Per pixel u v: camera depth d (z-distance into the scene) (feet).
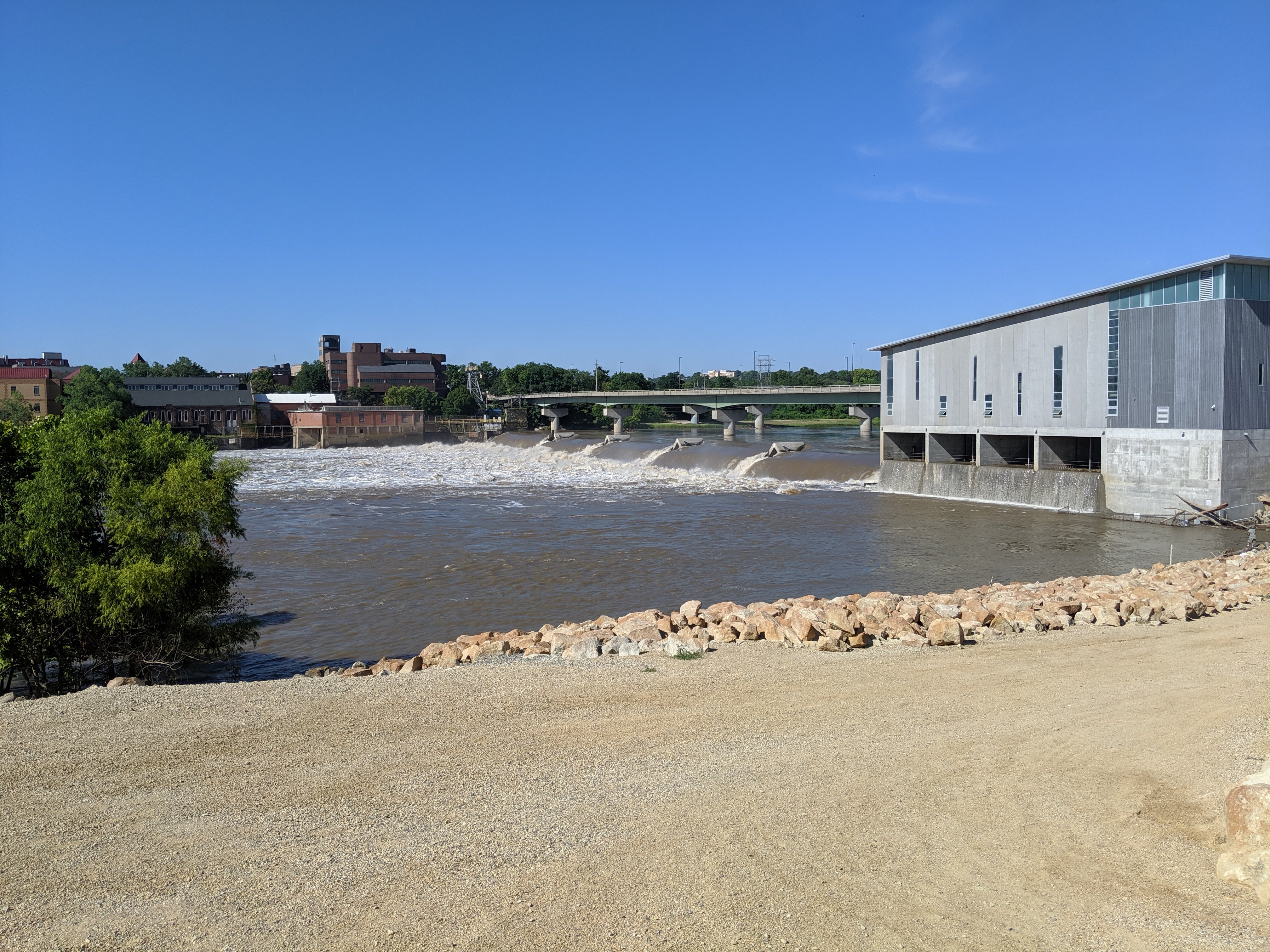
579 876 27.91
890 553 138.82
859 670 54.29
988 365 195.42
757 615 68.95
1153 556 130.41
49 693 73.15
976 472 197.57
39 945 24.38
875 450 331.98
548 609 104.94
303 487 271.28
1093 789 34.53
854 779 35.88
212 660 85.30
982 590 91.61
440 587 118.42
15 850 30.66
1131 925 24.40
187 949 24.07
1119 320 164.14
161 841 31.27
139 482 76.59
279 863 29.30
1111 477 166.81
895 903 25.95
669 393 521.24
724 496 219.82
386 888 27.40
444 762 38.96
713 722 44.11
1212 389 149.28
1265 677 50.29
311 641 92.79
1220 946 23.04
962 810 32.68
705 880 27.50
